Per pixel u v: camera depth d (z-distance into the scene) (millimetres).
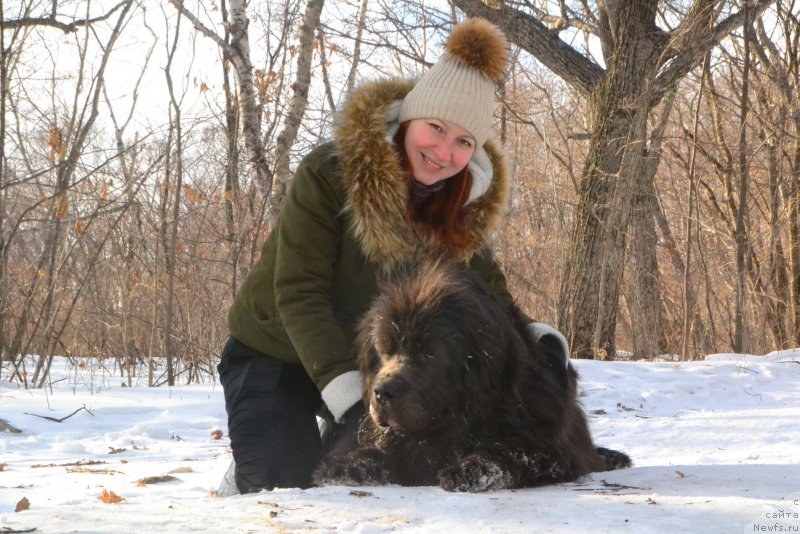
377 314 3156
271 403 3689
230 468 3707
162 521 2174
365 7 15711
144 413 7836
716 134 17859
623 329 18812
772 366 10758
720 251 19000
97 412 7625
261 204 11000
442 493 2717
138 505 2510
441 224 3762
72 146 10969
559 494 2688
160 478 4012
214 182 13008
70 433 6875
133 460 5570
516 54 14008
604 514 2250
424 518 2250
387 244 3568
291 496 2609
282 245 3611
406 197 3600
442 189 3783
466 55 3641
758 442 5824
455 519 2217
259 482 3463
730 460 4805
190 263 11891
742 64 17766
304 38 10953
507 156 4070
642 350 14453
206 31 11398
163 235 11031
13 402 7828
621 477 3287
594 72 12820
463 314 3045
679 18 13406
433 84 3605
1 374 10477
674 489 2789
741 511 2242
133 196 10609
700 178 17453
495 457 2943
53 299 11156
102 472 4512
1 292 10500
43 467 4910
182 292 12016
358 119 3584
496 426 3125
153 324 10734
